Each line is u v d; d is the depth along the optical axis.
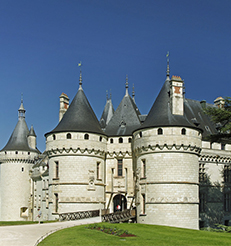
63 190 44.88
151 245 24.33
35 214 69.94
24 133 77.00
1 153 75.19
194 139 42.50
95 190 46.00
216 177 53.81
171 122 42.31
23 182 73.88
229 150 55.62
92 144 46.50
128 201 48.44
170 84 45.25
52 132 46.75
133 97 62.50
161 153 41.75
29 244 22.95
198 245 25.31
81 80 51.97
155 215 40.59
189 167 41.69
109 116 60.59
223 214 53.28
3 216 72.62
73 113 48.31
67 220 40.97
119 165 50.22
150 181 41.75
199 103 59.12
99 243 23.78
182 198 40.59
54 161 46.47
